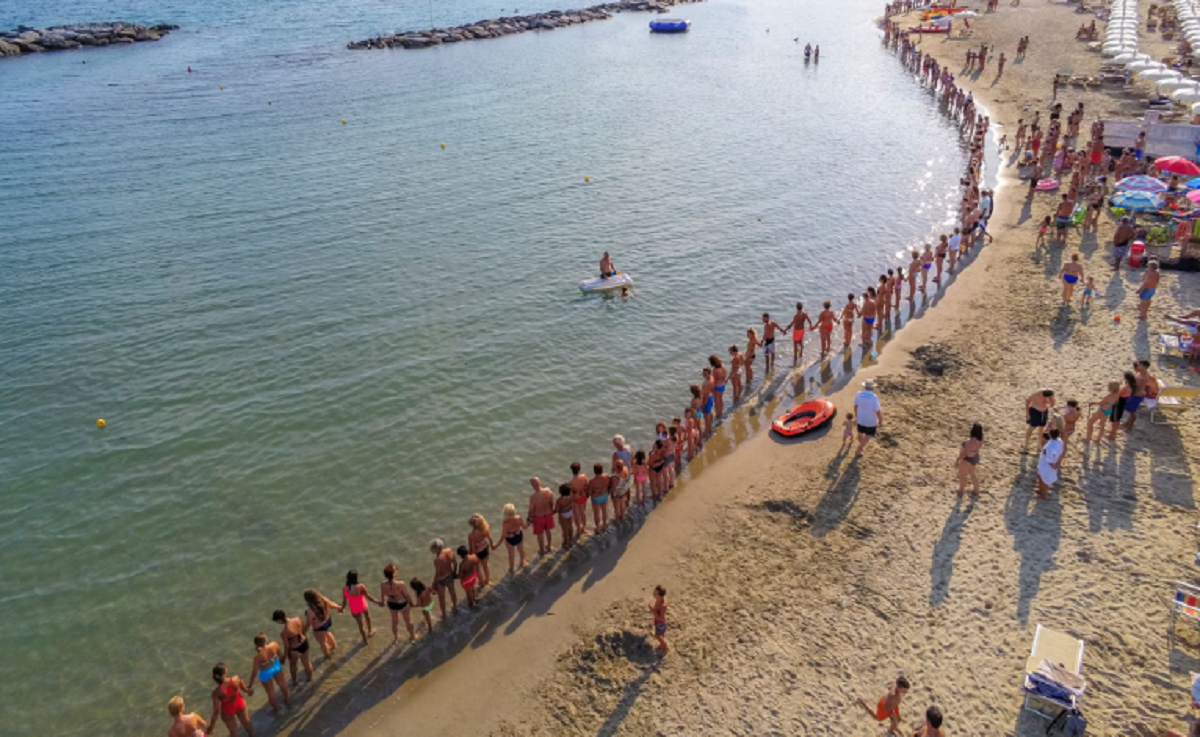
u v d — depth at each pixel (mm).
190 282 31766
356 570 17781
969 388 22781
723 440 21953
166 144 51375
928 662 14023
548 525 17688
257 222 38125
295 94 65875
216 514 19609
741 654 14805
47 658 15922
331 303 29953
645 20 110938
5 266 33344
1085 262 29453
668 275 31984
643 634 15531
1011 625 14469
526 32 100250
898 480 19141
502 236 36219
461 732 13938
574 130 54312
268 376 25297
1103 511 16984
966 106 51000
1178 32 65250
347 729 14164
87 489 20562
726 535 18188
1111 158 37031
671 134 52906
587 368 25578
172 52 86312
